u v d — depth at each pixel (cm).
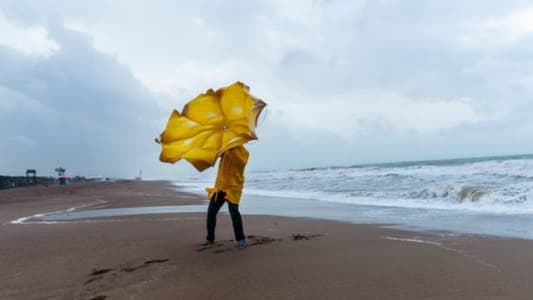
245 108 466
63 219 923
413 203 993
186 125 477
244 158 496
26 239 632
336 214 863
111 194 1844
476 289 322
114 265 432
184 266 413
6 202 1559
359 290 324
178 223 743
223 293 325
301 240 542
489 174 1593
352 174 2659
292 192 1590
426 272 371
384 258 429
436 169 2306
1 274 419
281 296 313
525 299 297
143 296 325
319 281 349
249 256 448
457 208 872
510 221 679
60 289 358
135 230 677
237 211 494
